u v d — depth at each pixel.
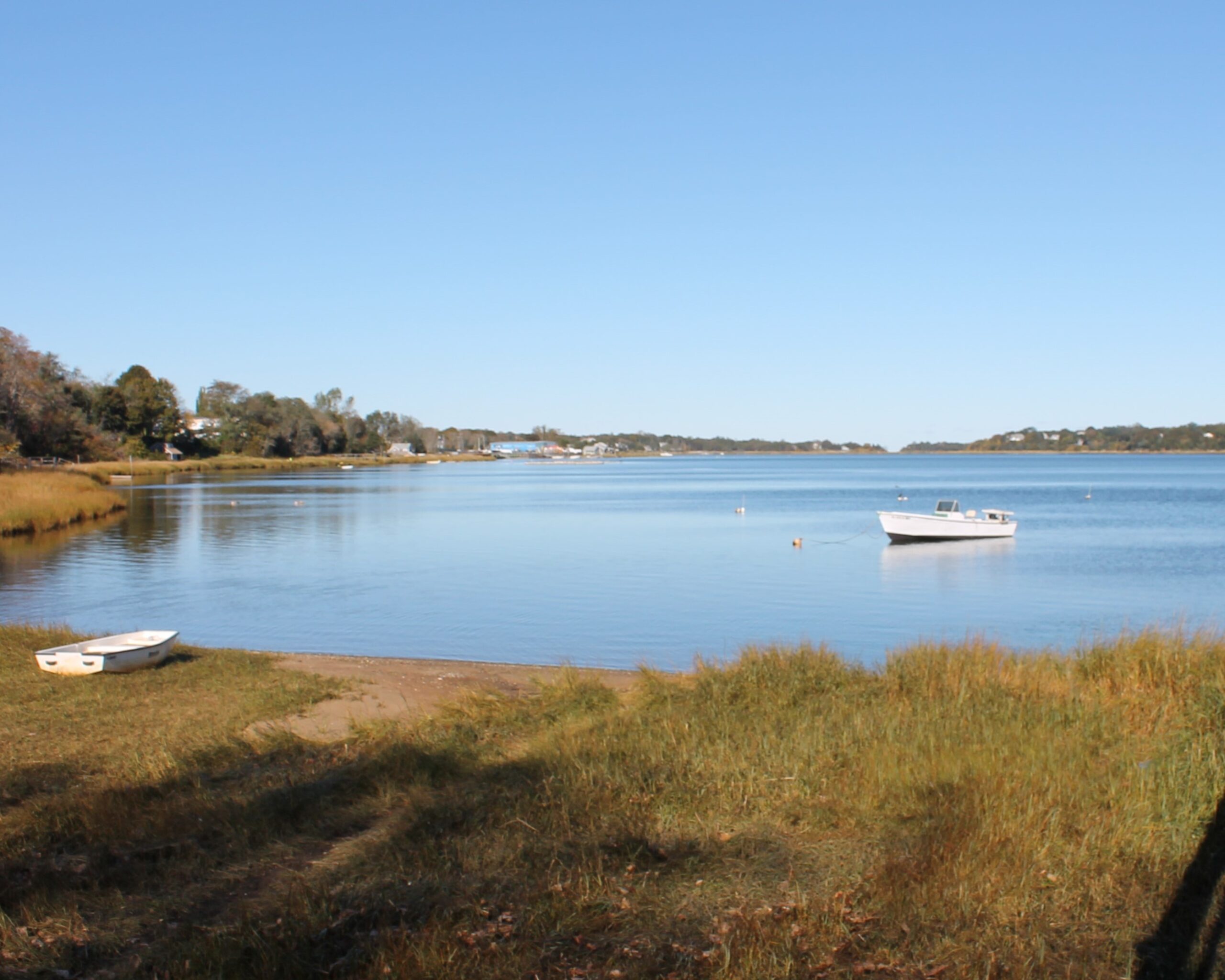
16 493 52.75
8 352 91.00
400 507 70.69
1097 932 5.67
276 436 169.12
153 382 145.25
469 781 8.77
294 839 7.57
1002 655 13.83
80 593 28.78
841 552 43.22
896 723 9.39
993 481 129.12
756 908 6.06
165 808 8.14
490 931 5.88
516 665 17.44
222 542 44.34
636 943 5.66
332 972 5.43
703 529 55.03
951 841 6.57
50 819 7.90
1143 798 7.23
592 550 43.00
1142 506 75.88
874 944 5.61
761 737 9.41
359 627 23.69
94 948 5.77
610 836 7.22
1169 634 14.79
